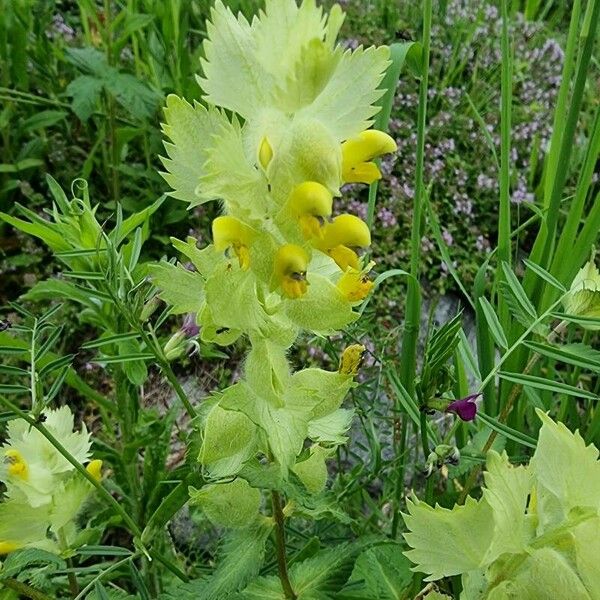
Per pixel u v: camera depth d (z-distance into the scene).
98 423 0.30
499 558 0.13
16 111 0.39
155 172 0.36
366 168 0.12
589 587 0.12
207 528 0.24
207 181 0.11
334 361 0.22
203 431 0.14
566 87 0.23
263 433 0.14
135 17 0.35
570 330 0.23
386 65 0.12
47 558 0.16
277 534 0.15
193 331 0.17
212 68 0.12
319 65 0.11
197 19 0.43
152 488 0.21
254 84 0.12
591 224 0.21
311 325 0.13
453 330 0.16
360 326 0.20
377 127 0.21
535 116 0.42
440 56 0.46
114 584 0.23
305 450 0.14
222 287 0.12
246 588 0.16
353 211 0.36
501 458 0.13
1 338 0.21
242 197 0.12
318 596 0.16
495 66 0.45
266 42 0.12
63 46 0.40
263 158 0.12
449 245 0.36
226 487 0.15
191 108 0.12
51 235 0.19
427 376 0.16
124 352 0.20
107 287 0.16
